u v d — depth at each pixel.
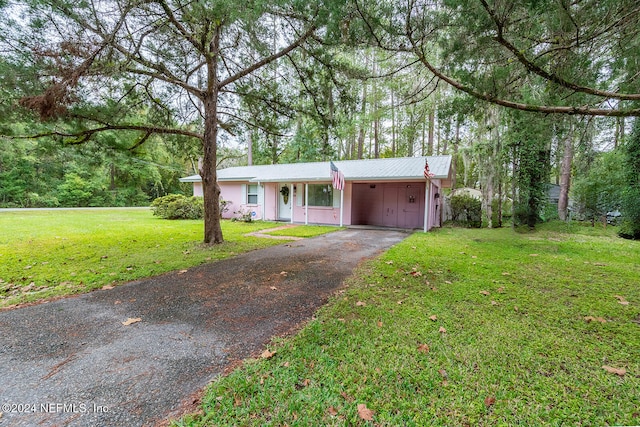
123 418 1.69
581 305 3.43
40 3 3.65
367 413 1.71
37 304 3.46
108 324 2.95
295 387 1.95
